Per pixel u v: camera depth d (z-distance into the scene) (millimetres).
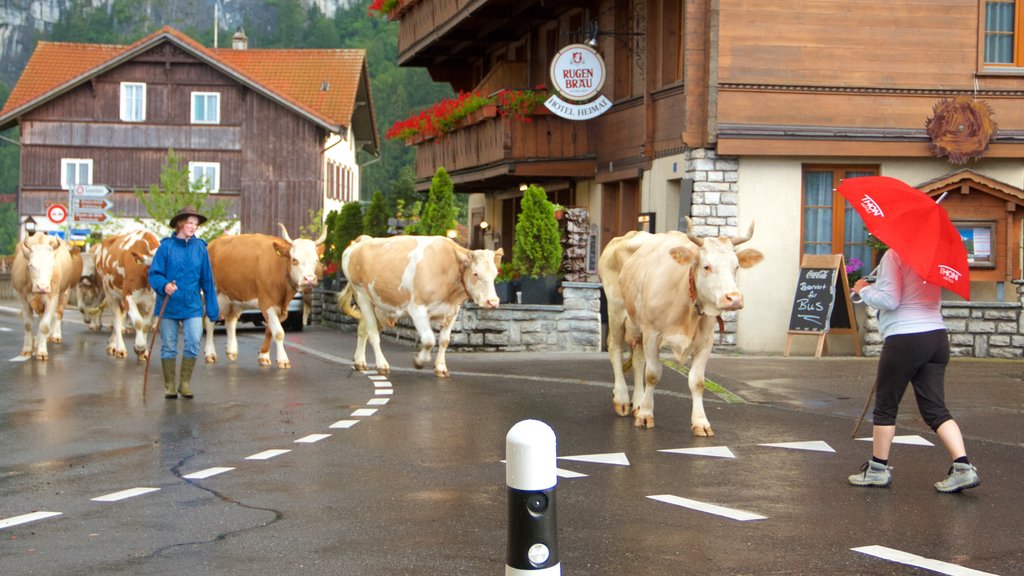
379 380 16531
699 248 11016
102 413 13234
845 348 20906
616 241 13141
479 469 9852
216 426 12258
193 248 14711
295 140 56469
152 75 56344
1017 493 8898
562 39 27453
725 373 16719
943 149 20969
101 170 56344
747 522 7918
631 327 12672
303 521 7957
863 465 9297
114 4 153375
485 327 21203
